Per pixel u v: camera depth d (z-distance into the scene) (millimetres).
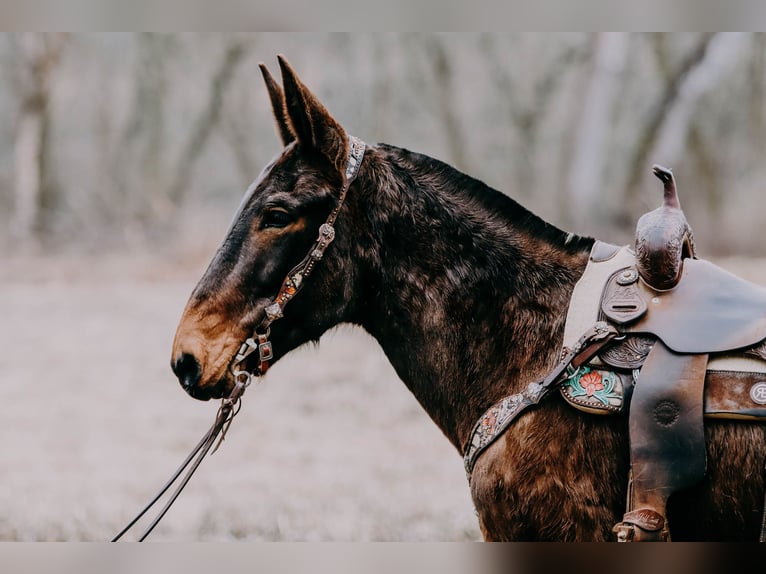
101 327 13289
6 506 6516
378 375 10336
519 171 25766
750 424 2672
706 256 15969
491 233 3059
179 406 9633
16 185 25141
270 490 6742
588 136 19859
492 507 2873
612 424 2766
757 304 2766
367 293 3104
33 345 12258
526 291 3002
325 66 29359
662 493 2652
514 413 2850
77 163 30109
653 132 19422
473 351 3021
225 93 30469
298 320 3039
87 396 10000
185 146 29688
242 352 2998
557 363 2879
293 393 9781
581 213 19281
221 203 29188
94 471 7465
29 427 8852
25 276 17797
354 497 6527
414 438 8227
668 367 2723
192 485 6977
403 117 28656
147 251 20016
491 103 27516
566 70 26031
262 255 2998
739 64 21297
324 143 3014
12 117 29109
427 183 3102
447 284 3047
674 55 20438
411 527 5793
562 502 2785
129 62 31094
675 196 2918
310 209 3008
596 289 2914
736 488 2676
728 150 20984
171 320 13734
